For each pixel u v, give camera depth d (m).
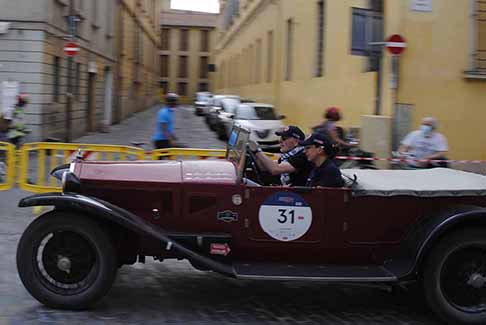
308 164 6.22
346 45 17.09
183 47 74.62
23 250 5.52
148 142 22.23
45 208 9.84
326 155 5.88
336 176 5.82
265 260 5.80
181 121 37.59
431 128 10.95
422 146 10.98
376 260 5.84
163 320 5.52
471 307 5.61
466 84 13.49
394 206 5.75
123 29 33.84
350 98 16.67
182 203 5.71
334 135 11.59
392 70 12.69
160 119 11.99
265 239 5.70
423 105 13.41
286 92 25.12
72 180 5.71
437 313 5.58
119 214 5.41
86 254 5.57
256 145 6.11
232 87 47.78
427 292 5.58
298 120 22.70
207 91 75.06
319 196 5.69
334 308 6.10
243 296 6.32
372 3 14.34
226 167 6.01
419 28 13.28
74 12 20.16
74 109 21.55
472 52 13.41
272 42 29.34
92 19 24.17
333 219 5.72
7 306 5.69
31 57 17.11
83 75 22.95
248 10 38.56
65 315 5.52
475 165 13.31
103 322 5.40
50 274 5.58
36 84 17.20
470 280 5.57
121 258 5.86
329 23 18.67
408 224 5.79
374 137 13.30
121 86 33.59
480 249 5.57
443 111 13.46
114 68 30.67
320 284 6.83
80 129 22.84
